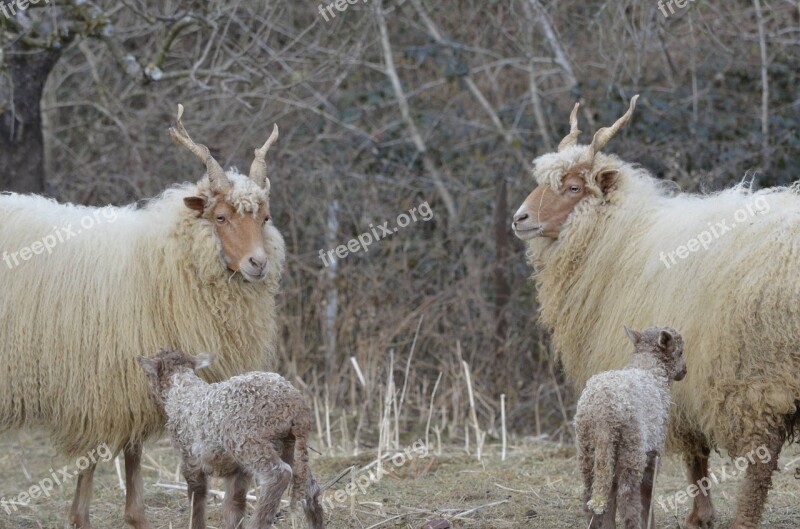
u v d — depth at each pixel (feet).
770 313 58.23
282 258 71.10
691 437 65.72
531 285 112.57
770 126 122.31
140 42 158.71
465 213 119.75
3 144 105.09
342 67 143.54
